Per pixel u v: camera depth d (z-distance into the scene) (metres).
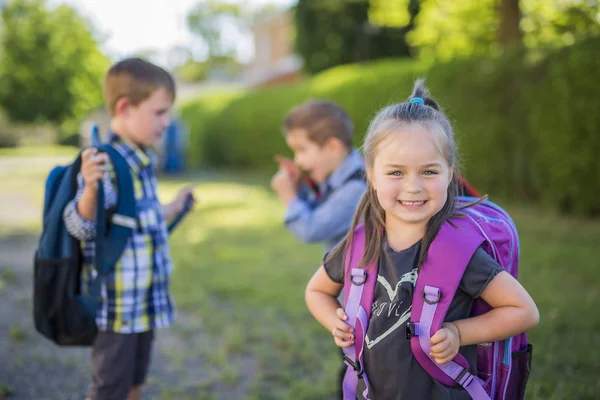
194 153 18.88
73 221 1.84
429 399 1.26
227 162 16.97
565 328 3.17
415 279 1.28
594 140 6.38
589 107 6.38
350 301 1.35
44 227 1.90
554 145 6.79
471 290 1.25
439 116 1.31
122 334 1.98
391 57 20.69
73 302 1.88
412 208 1.26
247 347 3.22
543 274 4.14
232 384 2.75
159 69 2.15
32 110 29.56
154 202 2.13
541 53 6.99
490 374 1.31
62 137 33.53
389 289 1.30
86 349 3.26
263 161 15.05
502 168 7.62
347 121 2.29
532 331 3.08
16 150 29.02
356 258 1.38
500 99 7.54
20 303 4.04
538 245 5.16
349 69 11.56
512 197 7.62
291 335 3.32
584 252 4.83
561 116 6.65
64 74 29.62
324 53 21.23
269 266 4.97
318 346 3.18
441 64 8.34
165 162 14.58
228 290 4.28
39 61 29.08
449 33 11.95
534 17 9.16
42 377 2.86
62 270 1.87
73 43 29.92
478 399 1.25
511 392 1.34
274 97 14.40
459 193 1.59
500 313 1.23
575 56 6.46
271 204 8.90
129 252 1.99
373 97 9.79
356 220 1.41
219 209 8.43
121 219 1.94
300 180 2.41
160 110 2.14
